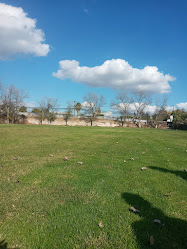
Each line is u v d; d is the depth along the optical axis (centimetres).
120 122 6469
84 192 352
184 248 209
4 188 364
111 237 224
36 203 304
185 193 362
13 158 641
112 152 811
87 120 6109
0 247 203
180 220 267
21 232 230
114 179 434
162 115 6347
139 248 208
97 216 271
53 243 212
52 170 499
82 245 211
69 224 248
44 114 5719
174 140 1448
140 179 439
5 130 2000
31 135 1555
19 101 5259
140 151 857
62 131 2172
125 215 274
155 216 274
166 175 477
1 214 269
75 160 629
